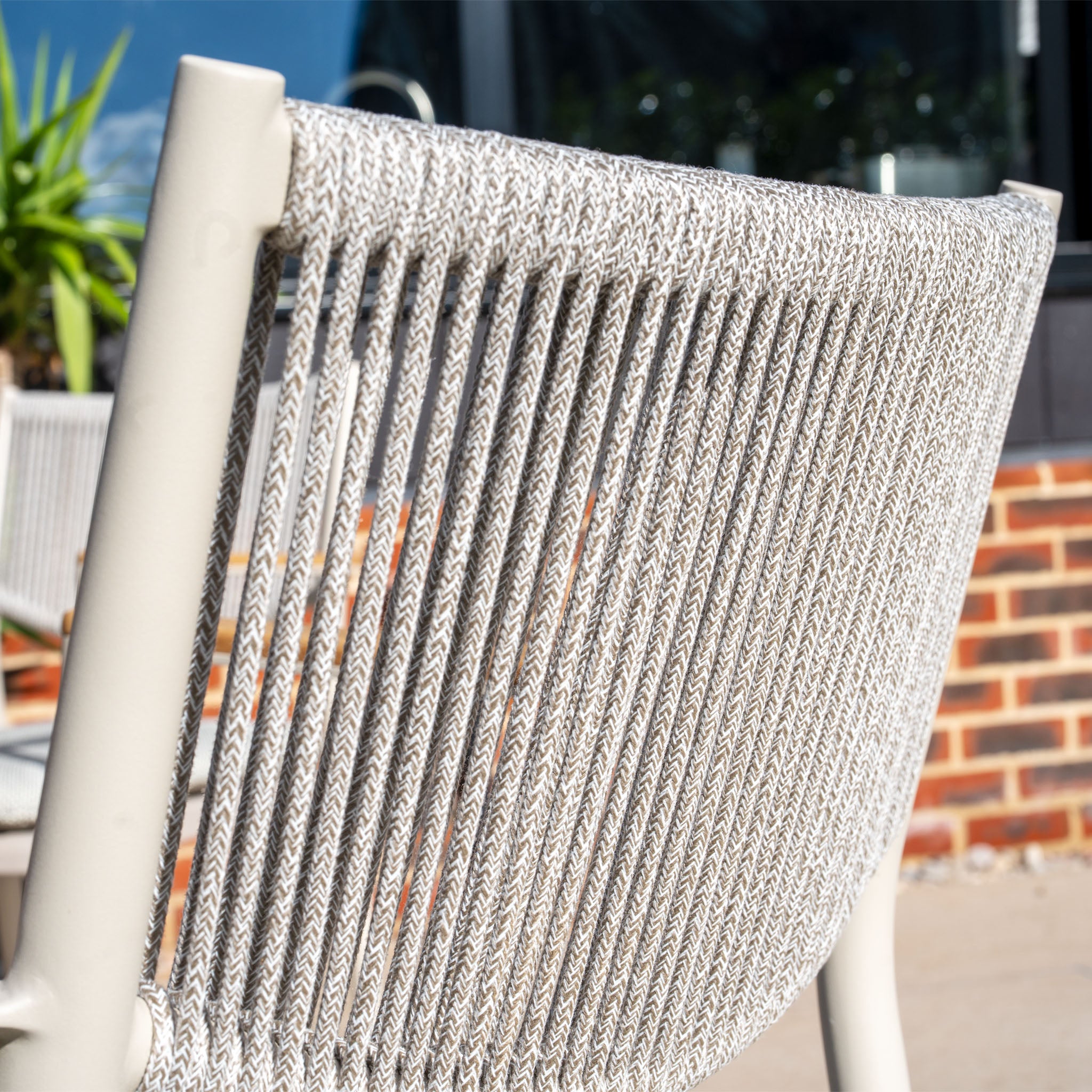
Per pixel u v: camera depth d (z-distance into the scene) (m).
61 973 0.91
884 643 1.41
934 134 7.16
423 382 0.95
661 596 1.15
